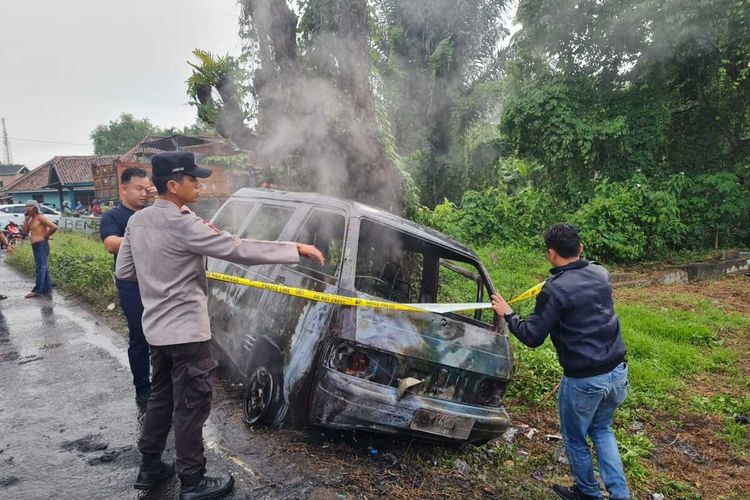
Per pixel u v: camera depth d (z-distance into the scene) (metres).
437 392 3.30
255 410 3.55
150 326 2.51
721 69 14.07
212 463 3.04
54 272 9.65
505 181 19.55
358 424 3.03
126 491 2.76
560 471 3.69
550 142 15.49
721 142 16.08
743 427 4.65
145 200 4.00
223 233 2.50
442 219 13.48
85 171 34.69
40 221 8.11
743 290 10.76
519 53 16.34
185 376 2.56
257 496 2.74
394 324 3.21
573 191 15.41
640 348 6.40
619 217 13.06
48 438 3.34
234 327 4.05
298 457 3.19
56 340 5.61
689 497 3.56
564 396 2.93
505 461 3.73
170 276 2.50
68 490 2.75
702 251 14.12
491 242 13.62
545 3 14.85
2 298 7.70
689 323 7.71
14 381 4.34
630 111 15.21
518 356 5.51
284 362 3.34
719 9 12.85
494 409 3.54
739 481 3.87
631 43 14.97
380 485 3.00
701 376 6.03
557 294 2.84
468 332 3.49
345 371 3.10
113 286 7.43
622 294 10.01
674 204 13.45
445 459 3.48
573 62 15.57
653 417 4.85
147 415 2.73
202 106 6.15
